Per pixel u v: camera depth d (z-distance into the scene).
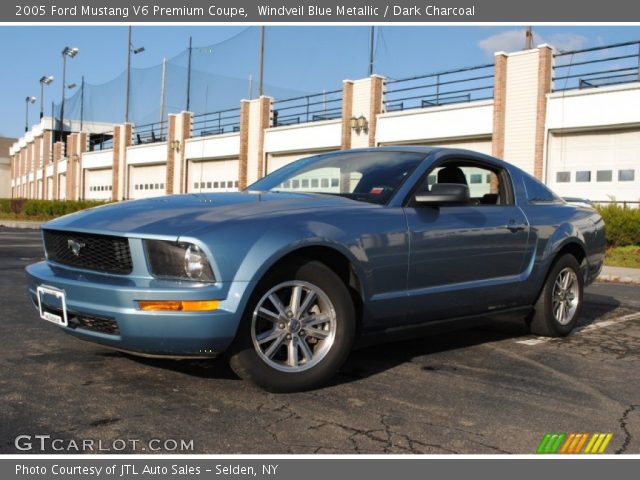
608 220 17.41
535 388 4.17
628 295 9.28
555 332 5.73
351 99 27.03
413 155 4.85
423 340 5.57
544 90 21.20
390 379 4.26
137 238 3.57
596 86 20.67
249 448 3.04
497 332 6.01
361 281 4.05
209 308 3.46
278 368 3.77
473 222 4.79
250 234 3.62
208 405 3.60
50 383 3.93
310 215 3.94
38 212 38.56
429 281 4.46
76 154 49.62
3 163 93.44
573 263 5.86
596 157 20.47
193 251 3.51
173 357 3.62
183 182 36.09
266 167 31.30
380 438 3.21
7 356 4.56
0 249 14.88
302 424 3.36
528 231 5.27
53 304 3.84
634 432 3.41
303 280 3.82
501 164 5.43
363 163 4.90
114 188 42.69
